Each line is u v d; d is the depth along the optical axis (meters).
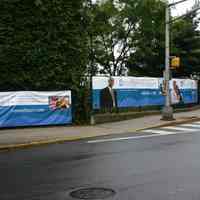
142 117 24.62
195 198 7.52
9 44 19.61
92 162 11.28
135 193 7.93
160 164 10.82
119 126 20.52
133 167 10.47
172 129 19.97
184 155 12.21
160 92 27.41
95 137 16.97
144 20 38.47
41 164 11.11
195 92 31.98
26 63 19.97
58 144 15.24
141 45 38.19
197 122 23.36
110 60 40.19
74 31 21.09
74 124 20.89
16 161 11.66
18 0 19.66
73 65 21.14
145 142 15.34
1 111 18.78
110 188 8.34
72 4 20.97
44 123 19.88
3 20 19.45
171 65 23.44
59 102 20.28
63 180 9.11
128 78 25.14
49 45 20.42
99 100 23.28
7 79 19.66
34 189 8.35
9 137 16.17
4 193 8.07
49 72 20.45
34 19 20.00
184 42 35.34
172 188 8.26
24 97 19.31
